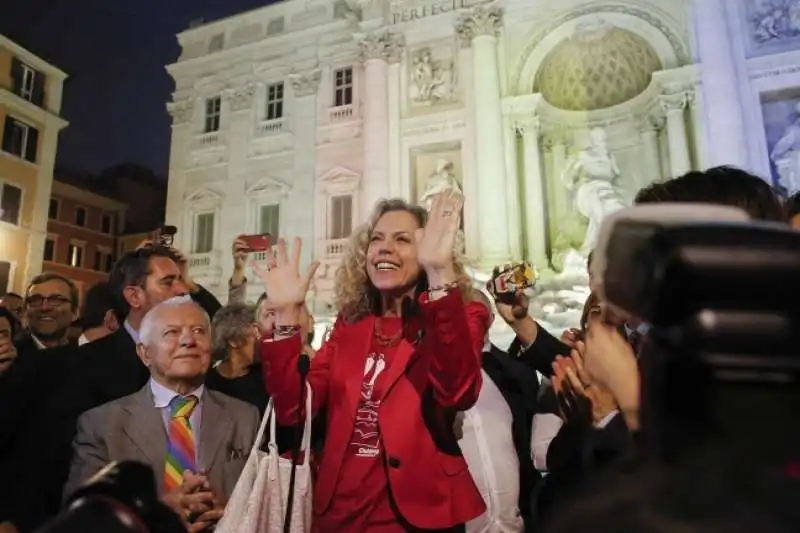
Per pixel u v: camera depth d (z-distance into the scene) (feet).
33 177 58.65
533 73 50.37
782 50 44.09
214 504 7.14
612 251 1.65
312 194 56.95
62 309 13.85
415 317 6.81
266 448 7.32
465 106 51.06
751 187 3.94
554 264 47.67
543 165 51.49
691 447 1.40
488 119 49.55
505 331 39.04
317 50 59.67
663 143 47.75
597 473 1.73
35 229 58.39
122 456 7.83
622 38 48.78
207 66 64.64
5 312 11.26
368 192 52.95
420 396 6.33
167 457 8.06
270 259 6.94
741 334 1.30
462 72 51.65
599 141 49.57
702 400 1.37
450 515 6.02
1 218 55.01
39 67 59.93
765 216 3.86
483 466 8.04
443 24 53.26
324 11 60.18
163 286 10.36
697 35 45.19
